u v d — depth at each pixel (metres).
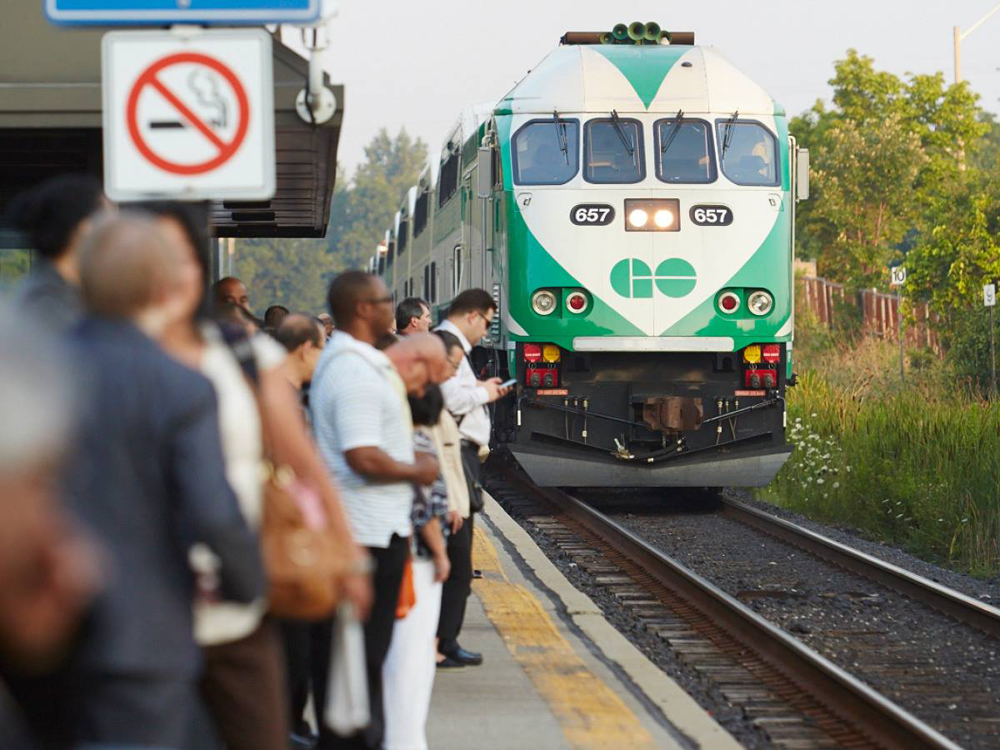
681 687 20.78
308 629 14.59
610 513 41.09
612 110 38.78
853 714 19.17
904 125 119.94
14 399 5.46
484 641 21.39
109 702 7.95
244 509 9.49
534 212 38.12
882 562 30.08
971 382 64.19
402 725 14.48
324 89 15.32
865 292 103.69
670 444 38.56
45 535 5.77
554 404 38.19
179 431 8.22
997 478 37.56
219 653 10.02
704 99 39.12
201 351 9.68
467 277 45.66
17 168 23.30
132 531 8.12
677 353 38.88
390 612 13.91
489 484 48.72
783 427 38.84
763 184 38.72
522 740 15.95
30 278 9.48
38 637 5.92
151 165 13.19
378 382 13.46
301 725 15.54
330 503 10.76
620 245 38.00
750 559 33.00
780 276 38.44
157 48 13.16
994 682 22.05
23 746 6.99
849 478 42.34
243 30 13.19
